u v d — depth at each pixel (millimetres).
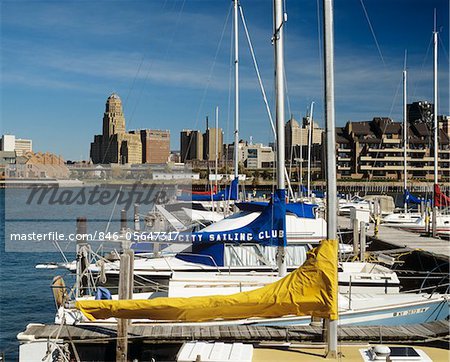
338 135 96750
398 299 13570
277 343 9781
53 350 9797
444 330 10641
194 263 17375
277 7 13484
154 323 11477
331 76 8461
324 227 20641
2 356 13016
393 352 8547
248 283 13914
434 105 32188
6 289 23500
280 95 13438
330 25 8477
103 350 10758
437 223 32781
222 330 10859
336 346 8695
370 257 21141
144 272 16516
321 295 8094
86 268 15383
